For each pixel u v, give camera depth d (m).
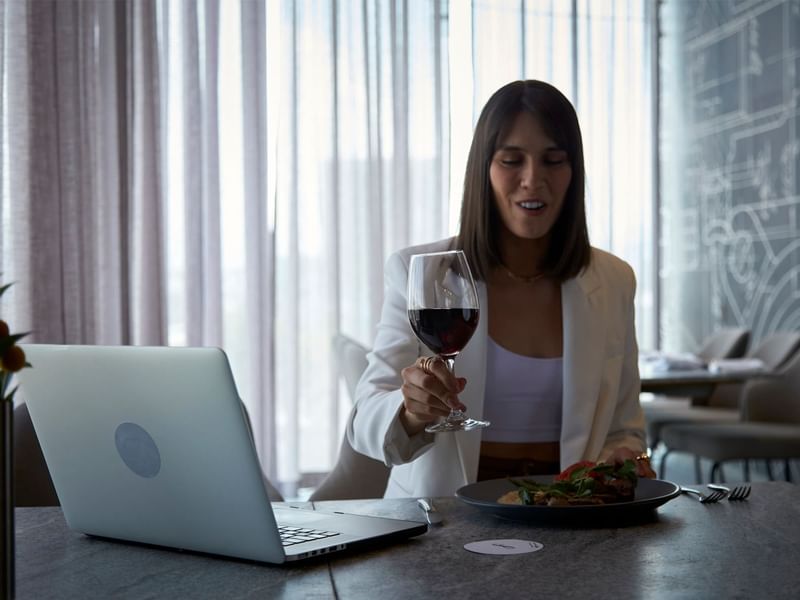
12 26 4.12
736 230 5.86
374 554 0.93
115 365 0.91
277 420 5.10
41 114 4.19
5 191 4.12
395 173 5.29
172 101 4.80
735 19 5.82
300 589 0.80
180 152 4.80
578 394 1.62
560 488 1.09
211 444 0.86
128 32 4.50
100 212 4.41
